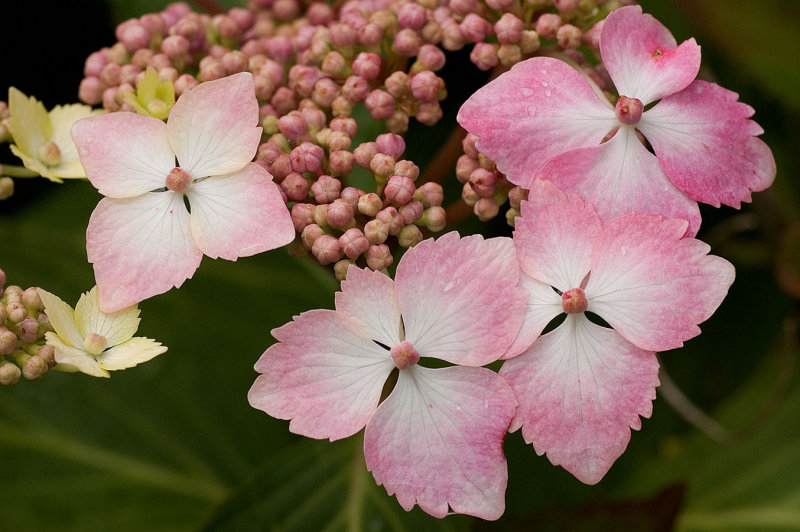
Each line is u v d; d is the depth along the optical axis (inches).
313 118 14.9
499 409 13.9
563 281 14.1
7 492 16.0
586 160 14.2
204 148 14.3
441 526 15.4
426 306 13.9
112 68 15.3
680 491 15.3
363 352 13.9
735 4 15.6
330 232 14.5
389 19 15.1
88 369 13.9
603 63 14.6
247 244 14.1
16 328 14.2
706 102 14.5
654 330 14.0
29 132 15.0
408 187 14.4
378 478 13.9
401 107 15.0
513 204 14.4
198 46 15.6
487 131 14.2
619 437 14.0
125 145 14.4
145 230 14.2
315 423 13.8
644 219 14.0
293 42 15.5
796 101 16.2
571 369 14.0
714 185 14.4
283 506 15.3
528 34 14.9
